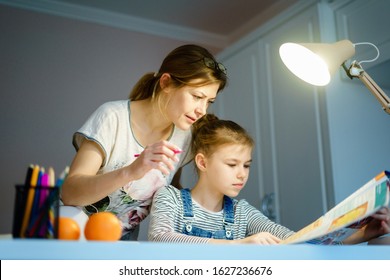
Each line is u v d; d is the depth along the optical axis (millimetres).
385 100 1020
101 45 2666
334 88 1924
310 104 1994
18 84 2420
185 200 1130
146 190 1142
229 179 1123
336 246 589
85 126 1098
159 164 823
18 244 446
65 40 2578
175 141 1218
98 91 2594
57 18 2592
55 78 2506
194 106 1075
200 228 1107
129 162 1137
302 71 1091
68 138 2461
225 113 2553
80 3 2602
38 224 545
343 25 1968
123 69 2695
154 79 1172
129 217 1181
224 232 1123
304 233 688
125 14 2730
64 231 609
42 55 2506
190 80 1052
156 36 2848
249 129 2352
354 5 1919
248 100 2383
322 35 1973
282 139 2137
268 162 2201
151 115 1149
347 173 1867
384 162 1982
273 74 2244
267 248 543
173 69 1087
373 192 623
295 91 2094
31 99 2430
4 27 2455
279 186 2121
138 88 1208
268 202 2156
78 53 2596
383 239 812
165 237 907
